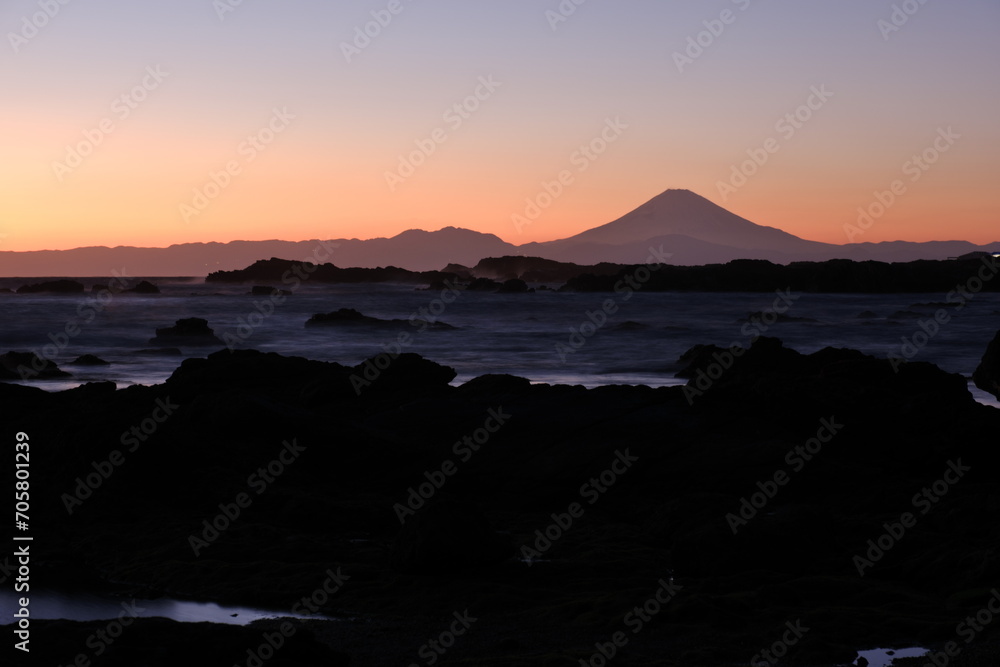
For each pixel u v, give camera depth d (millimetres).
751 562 12836
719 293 152875
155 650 7926
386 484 18562
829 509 17016
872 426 19906
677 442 19250
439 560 12602
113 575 12992
